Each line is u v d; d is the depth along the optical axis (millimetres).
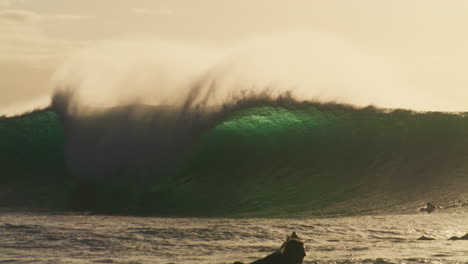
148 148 49469
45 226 31750
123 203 46625
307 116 51000
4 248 24656
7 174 50625
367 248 23578
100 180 48906
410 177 44469
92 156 50094
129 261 21531
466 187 41594
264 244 26125
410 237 27562
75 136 51344
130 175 48688
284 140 49219
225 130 49938
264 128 50094
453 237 25672
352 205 40844
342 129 49906
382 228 30781
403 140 48500
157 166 48812
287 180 46344
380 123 50125
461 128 48688
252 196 44781
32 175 50469
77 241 26625
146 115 50969
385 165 46562
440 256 19969
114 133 50438
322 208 40938
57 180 49750
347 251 22859
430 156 46594
